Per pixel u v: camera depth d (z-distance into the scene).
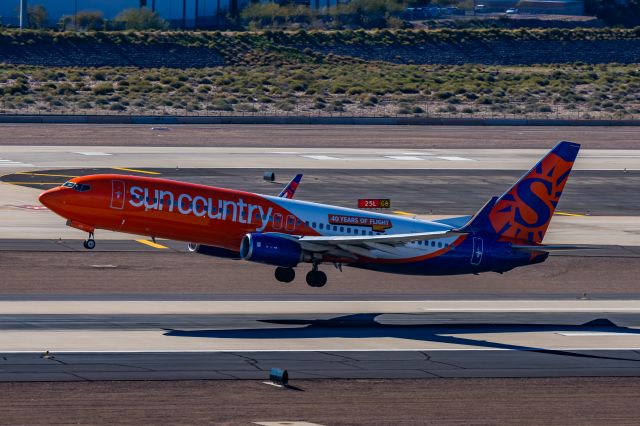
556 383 162.75
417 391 155.12
